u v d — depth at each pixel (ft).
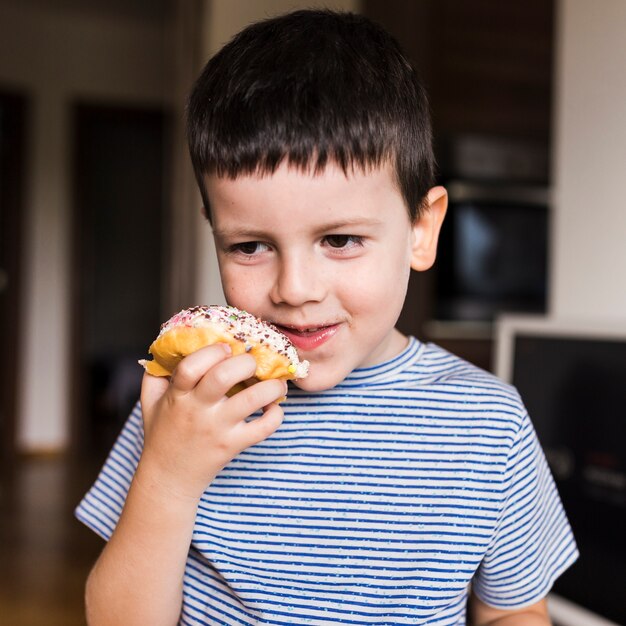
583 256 5.40
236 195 2.23
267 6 9.76
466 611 3.16
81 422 17.21
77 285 17.13
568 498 4.31
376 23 2.74
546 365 4.50
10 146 16.34
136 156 19.86
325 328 2.38
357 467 2.74
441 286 9.24
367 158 2.24
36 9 16.51
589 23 5.33
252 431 2.32
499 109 9.42
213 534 2.74
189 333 2.31
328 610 2.65
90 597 2.59
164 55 17.52
